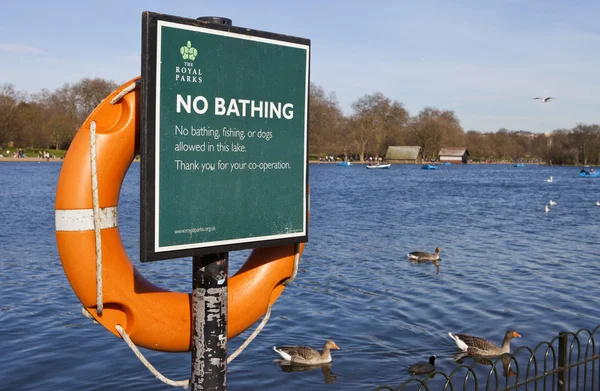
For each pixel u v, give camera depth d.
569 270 18.31
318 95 117.12
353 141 128.00
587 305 14.06
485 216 35.19
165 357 10.64
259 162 4.22
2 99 98.44
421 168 119.81
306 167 4.49
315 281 16.47
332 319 12.88
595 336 11.81
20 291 14.98
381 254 21.05
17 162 96.69
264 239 4.28
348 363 10.38
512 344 11.37
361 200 45.84
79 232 3.90
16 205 36.88
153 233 3.74
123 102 4.11
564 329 12.26
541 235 26.83
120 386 9.37
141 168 3.71
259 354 10.82
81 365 10.16
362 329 12.21
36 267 17.88
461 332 12.05
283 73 4.30
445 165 140.38
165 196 3.78
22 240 23.17
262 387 9.42
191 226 3.91
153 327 4.25
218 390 4.26
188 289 15.59
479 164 159.50
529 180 82.19
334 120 123.44
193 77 3.86
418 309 13.67
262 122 4.22
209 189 3.98
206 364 4.22
